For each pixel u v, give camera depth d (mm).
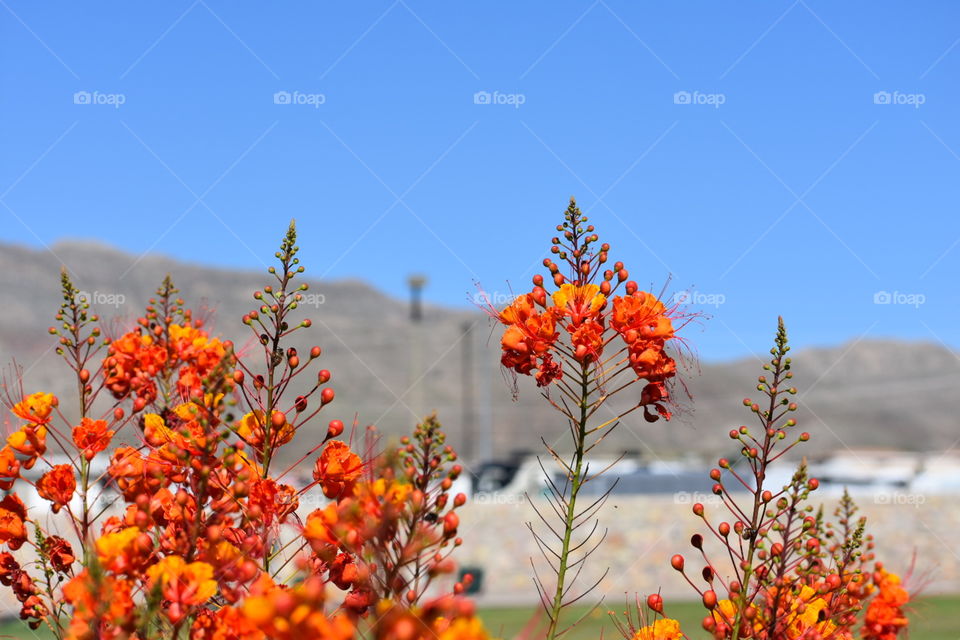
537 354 3697
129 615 2459
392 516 2287
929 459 30828
